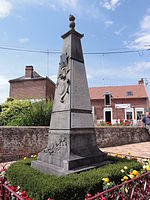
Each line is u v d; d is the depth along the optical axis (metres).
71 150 3.36
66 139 3.48
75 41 4.35
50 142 3.99
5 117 9.62
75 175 2.78
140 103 23.11
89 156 3.56
